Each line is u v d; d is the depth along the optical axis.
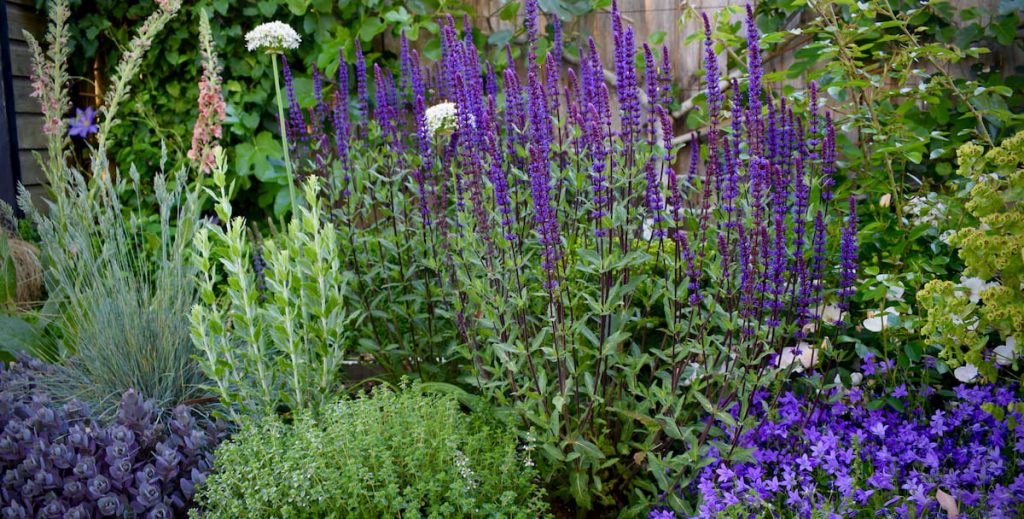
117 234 3.62
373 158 3.84
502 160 3.04
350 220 3.50
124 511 2.54
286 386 3.18
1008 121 3.76
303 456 2.51
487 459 2.54
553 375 2.82
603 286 2.48
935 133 3.49
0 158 4.75
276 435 2.61
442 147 3.67
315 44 5.23
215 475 2.50
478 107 2.93
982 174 2.64
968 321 2.37
